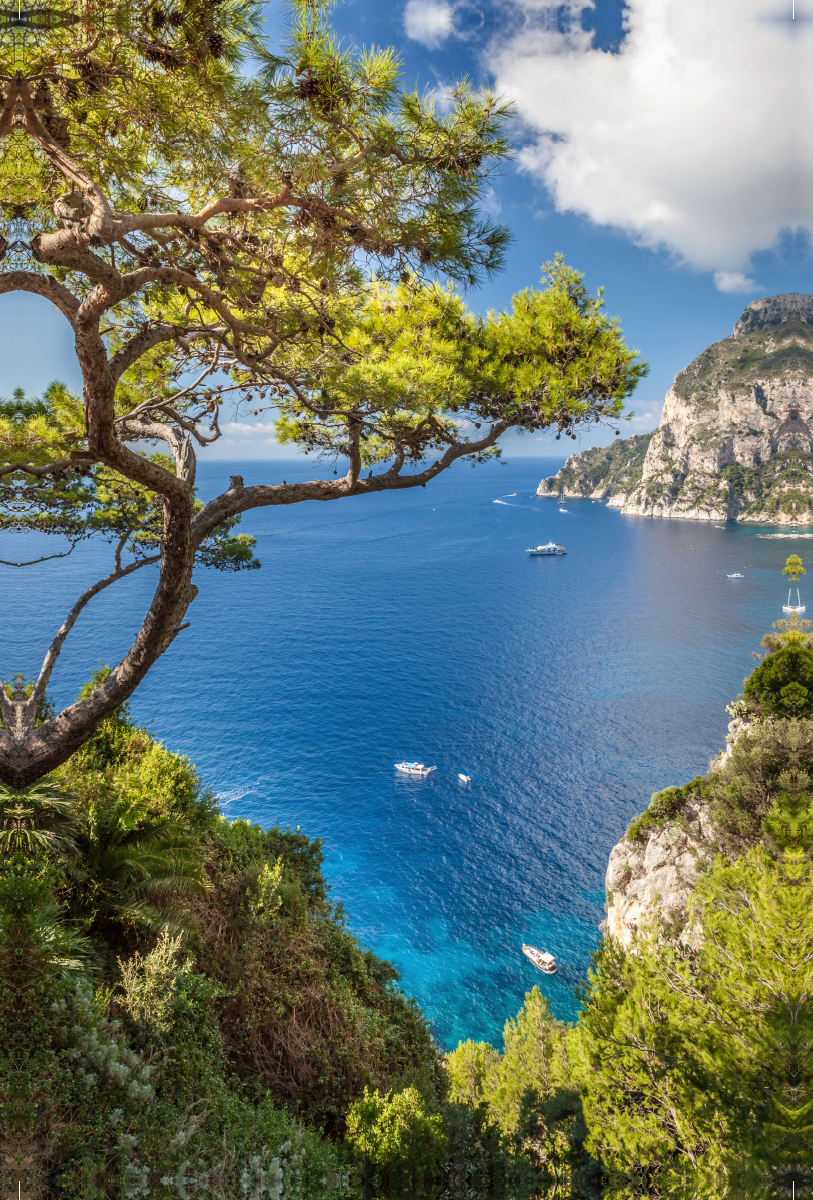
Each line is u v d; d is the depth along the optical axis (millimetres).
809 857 7988
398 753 77625
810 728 22312
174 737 78875
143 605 118750
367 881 55000
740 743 24188
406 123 4523
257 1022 9211
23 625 103375
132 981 7199
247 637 124375
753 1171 7129
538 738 82438
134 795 10320
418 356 7289
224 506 7367
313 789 69000
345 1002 11008
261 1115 7645
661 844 34531
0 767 6848
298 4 3869
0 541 190250
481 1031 40938
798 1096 7391
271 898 11242
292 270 6047
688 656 112188
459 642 124062
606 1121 9953
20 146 5555
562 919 50688
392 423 7316
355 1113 8953
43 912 7027
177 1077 6871
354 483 7770
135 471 5551
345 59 4027
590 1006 10758
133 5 3998
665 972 10062
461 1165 9289
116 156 5383
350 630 130750
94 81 4477
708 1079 8586
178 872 9039
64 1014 5988
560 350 7957
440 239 5223
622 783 70812
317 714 87812
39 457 7418
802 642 25484
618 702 93500
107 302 4172
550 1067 21062
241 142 4746
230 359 8070
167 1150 5867
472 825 63062
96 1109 5605
